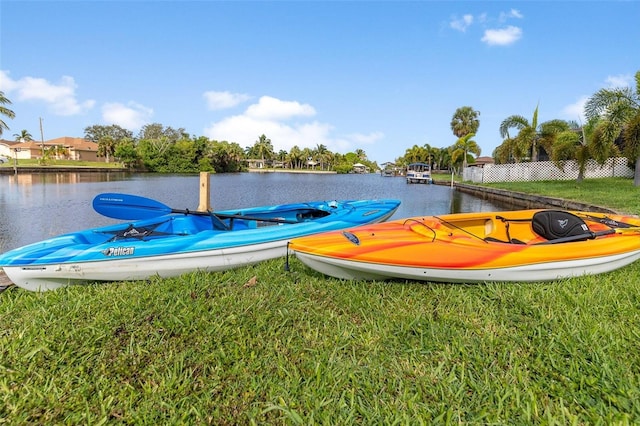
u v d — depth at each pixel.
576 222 4.44
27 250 3.96
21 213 11.23
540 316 3.04
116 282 4.17
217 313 3.26
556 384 2.22
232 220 5.71
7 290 3.91
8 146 65.38
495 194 19.08
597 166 21.59
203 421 2.01
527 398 2.11
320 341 2.80
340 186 30.48
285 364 2.51
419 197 19.70
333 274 4.05
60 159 65.31
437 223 4.60
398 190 25.80
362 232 4.30
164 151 64.12
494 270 3.71
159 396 2.19
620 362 2.41
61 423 2.03
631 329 2.83
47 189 20.06
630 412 1.98
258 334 2.90
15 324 3.07
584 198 11.80
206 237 4.49
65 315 3.19
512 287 3.68
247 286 3.99
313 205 6.98
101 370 2.45
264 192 21.84
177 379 2.35
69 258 3.89
